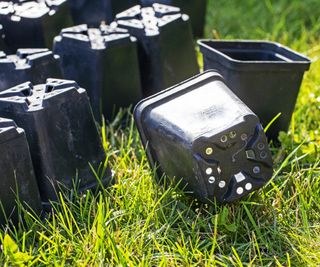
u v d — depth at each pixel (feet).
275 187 2.92
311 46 4.38
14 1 3.85
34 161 2.85
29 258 2.59
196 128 2.70
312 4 4.92
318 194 2.98
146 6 4.25
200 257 2.64
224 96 2.82
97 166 2.97
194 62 3.67
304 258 2.63
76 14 4.25
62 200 2.76
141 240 2.70
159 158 2.93
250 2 4.99
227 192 2.74
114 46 3.37
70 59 3.43
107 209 2.80
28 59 3.21
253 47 3.38
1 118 2.76
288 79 3.18
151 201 2.89
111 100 3.44
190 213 2.87
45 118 2.81
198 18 4.49
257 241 2.77
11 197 2.73
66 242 2.71
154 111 2.87
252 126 2.70
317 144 3.26
